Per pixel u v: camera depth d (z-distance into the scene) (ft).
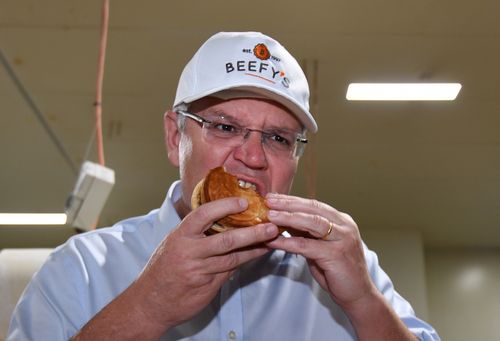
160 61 15.52
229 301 5.00
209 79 4.64
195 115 4.68
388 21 14.14
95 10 13.92
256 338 5.01
